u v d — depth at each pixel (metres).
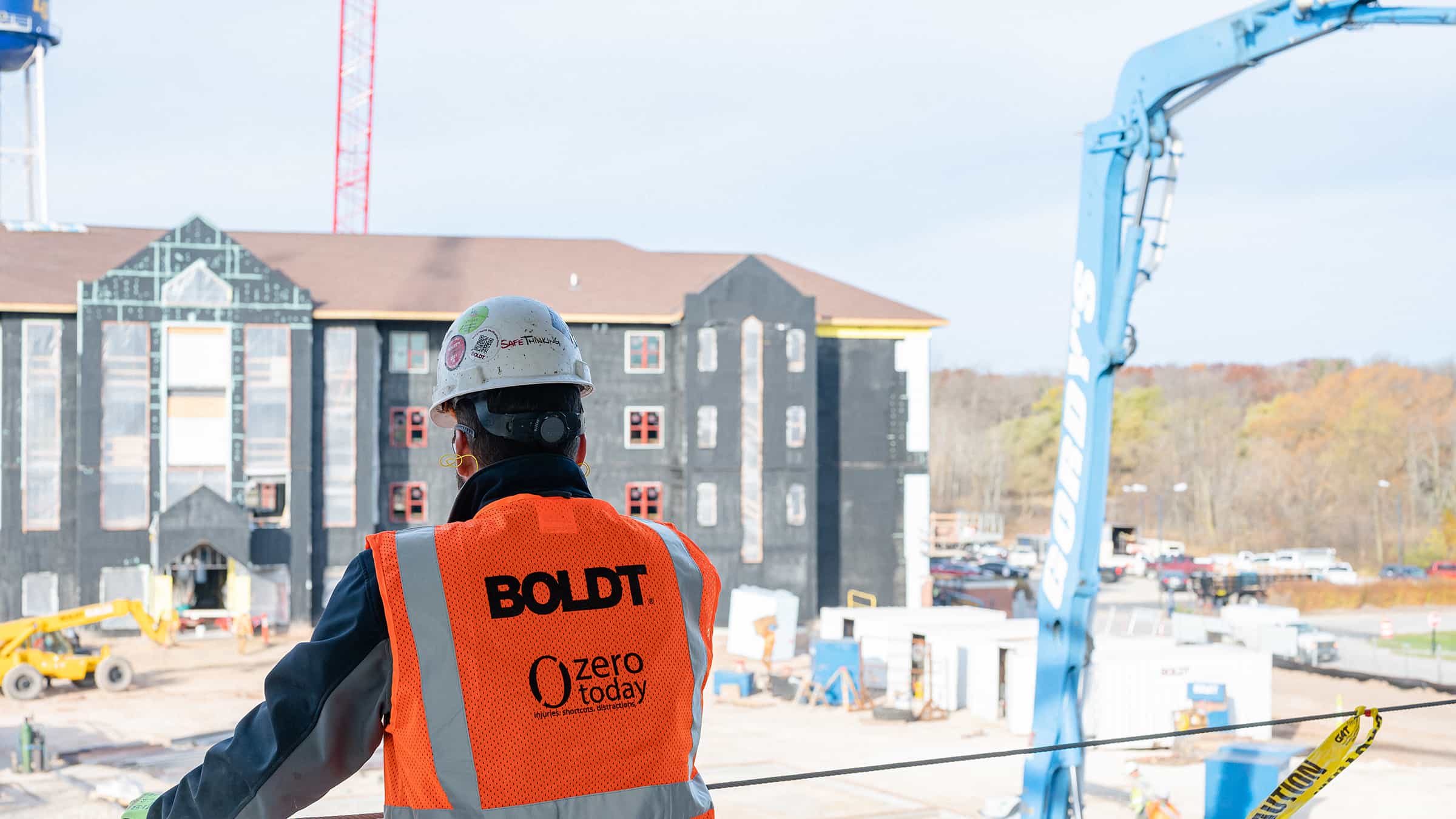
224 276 50.69
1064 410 16.36
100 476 49.53
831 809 25.97
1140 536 163.12
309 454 51.25
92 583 49.41
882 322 57.09
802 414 54.41
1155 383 199.62
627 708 2.30
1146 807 23.94
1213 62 14.47
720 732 35.00
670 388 55.62
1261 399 193.50
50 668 39.50
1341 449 161.12
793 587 54.03
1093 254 15.96
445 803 2.14
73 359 50.31
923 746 33.00
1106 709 32.88
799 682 40.72
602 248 62.62
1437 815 24.47
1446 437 154.88
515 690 2.20
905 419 57.97
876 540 57.53
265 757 2.13
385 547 2.27
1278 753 22.17
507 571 2.30
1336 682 44.50
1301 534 158.38
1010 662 35.59
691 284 58.25
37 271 52.06
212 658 46.03
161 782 28.17
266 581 50.72
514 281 56.94
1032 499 188.62
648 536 2.55
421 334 54.19
